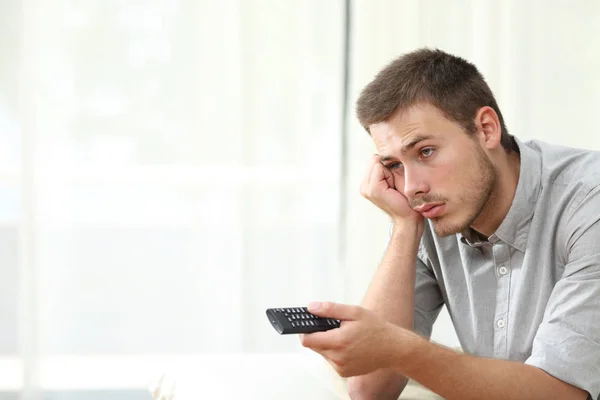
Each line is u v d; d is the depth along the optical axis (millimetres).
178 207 4035
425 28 4121
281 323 1631
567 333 1748
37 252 3875
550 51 4168
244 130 4020
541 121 4184
